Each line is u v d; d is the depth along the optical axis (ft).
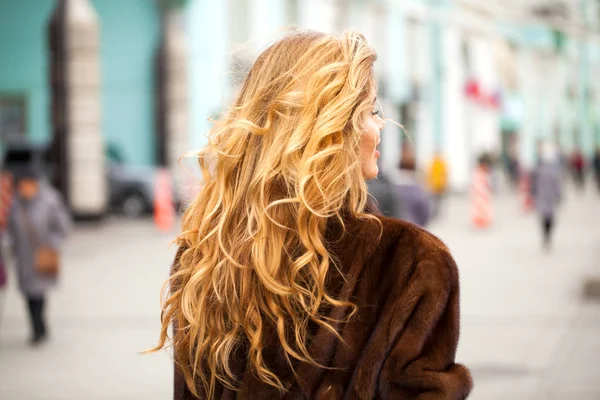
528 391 22.85
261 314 7.39
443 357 7.06
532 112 196.75
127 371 25.70
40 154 79.66
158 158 94.02
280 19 102.22
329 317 7.18
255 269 7.16
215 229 7.50
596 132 250.78
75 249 58.08
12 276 46.42
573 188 180.65
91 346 29.09
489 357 26.71
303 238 7.07
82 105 77.41
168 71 92.48
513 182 162.30
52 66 77.87
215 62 96.07
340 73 7.25
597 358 26.40
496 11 164.96
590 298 37.29
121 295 38.99
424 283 7.05
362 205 7.34
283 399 7.24
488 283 42.27
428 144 136.77
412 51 136.36
